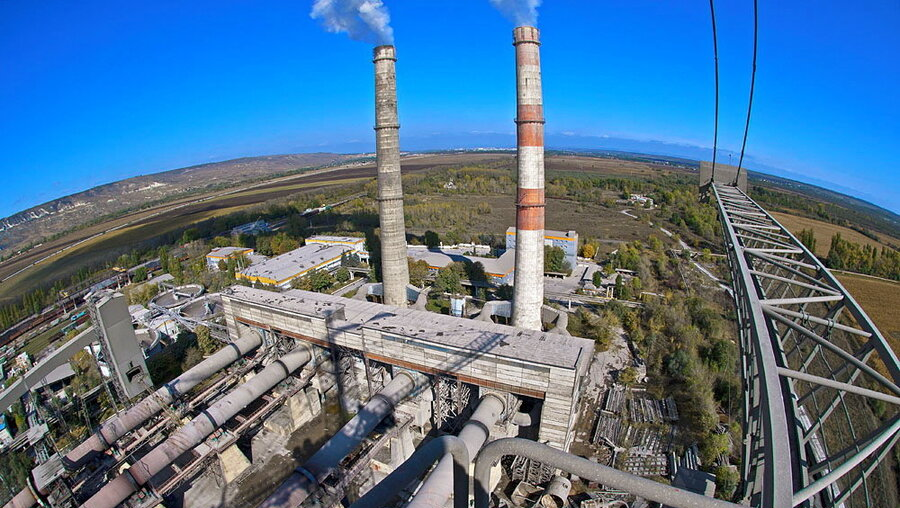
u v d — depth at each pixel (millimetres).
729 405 47750
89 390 53906
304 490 32062
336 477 35688
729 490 36719
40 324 81500
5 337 76812
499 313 57406
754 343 19500
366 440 40656
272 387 46000
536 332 43188
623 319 67438
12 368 64500
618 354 59219
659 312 65250
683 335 58000
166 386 44375
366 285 70750
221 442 40625
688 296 77250
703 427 43625
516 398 42188
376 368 48312
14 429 49844
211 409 40562
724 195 45438
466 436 33219
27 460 42031
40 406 50375
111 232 164625
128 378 48969
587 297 77250
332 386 51000
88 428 47219
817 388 23453
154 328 68188
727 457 40531
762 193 182875
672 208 159500
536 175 47062
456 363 40781
